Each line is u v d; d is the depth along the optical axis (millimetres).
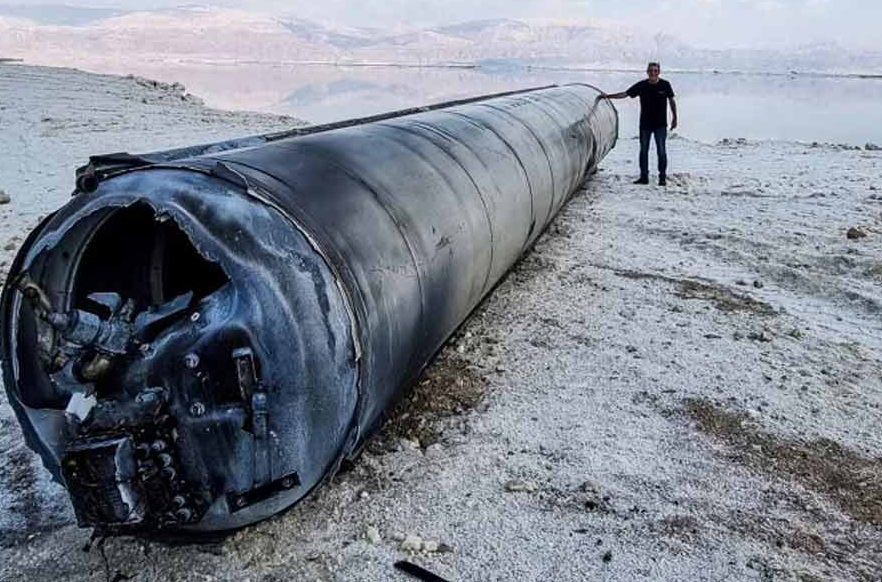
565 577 3137
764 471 3871
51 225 2898
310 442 2916
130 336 2844
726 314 5887
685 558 3254
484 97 7426
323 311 2865
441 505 3555
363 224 3305
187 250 3074
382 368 3248
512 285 6488
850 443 4145
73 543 3346
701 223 8484
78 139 12586
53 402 2992
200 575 3139
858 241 7617
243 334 2773
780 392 4660
